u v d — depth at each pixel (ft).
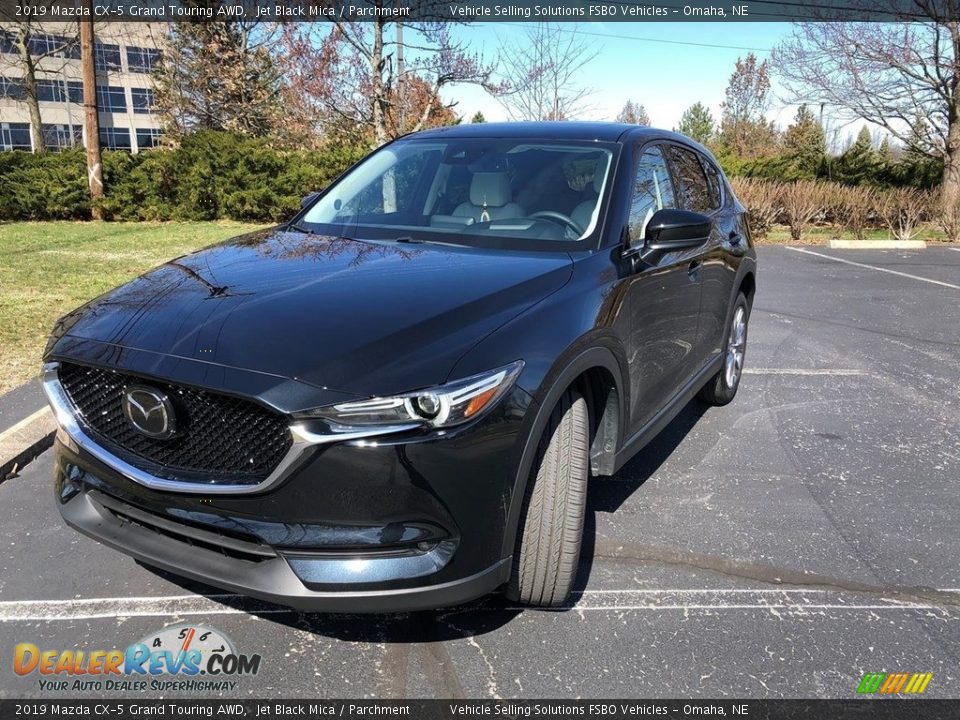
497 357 7.70
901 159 70.64
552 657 8.52
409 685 8.05
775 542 11.16
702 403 17.52
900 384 19.38
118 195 51.65
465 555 7.52
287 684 8.05
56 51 95.25
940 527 11.73
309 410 6.89
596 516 11.84
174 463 7.60
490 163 12.12
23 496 11.95
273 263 9.86
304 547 7.21
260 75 74.74
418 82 58.08
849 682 8.22
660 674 8.29
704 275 13.52
